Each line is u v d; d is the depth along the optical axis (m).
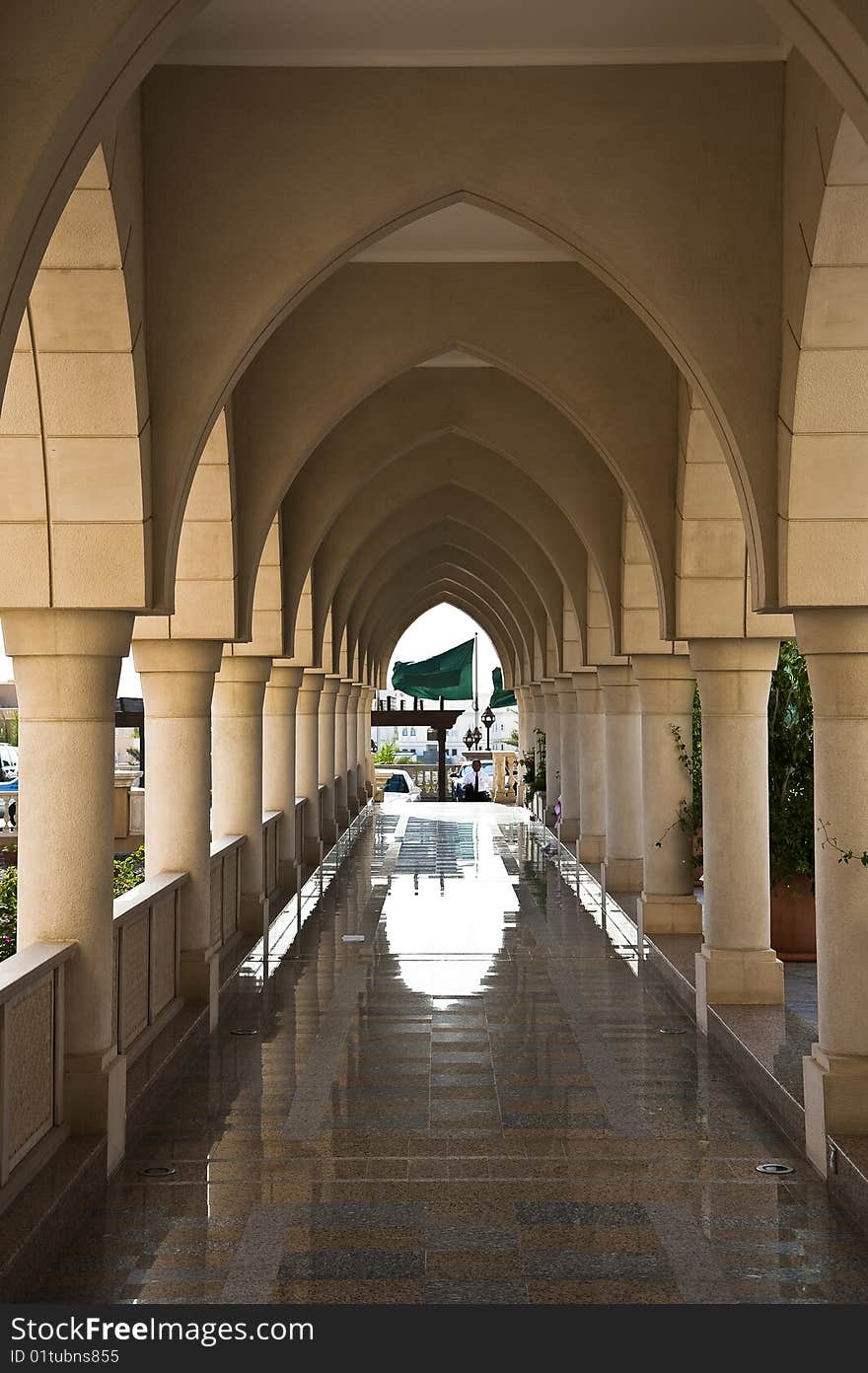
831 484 6.47
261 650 12.04
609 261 6.65
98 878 6.42
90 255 6.03
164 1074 7.59
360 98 6.61
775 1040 8.02
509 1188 6.07
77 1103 6.18
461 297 9.24
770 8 4.06
